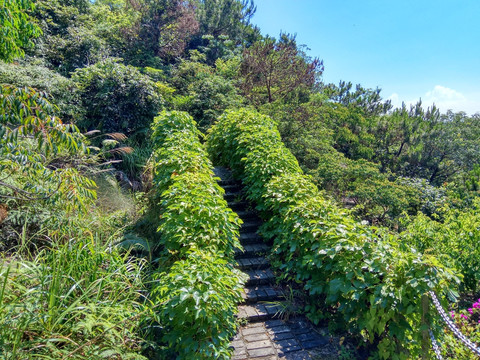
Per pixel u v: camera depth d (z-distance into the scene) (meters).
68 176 3.00
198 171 4.40
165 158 4.82
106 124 7.31
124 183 6.27
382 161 15.25
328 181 8.42
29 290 2.13
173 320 2.43
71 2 12.96
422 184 9.91
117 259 3.00
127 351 2.31
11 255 3.00
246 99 11.49
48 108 2.48
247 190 5.35
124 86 7.53
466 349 2.58
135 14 15.16
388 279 2.56
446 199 8.73
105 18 14.36
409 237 4.41
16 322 1.94
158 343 2.70
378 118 15.25
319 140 9.69
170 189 3.91
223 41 18.16
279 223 4.30
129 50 14.34
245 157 5.57
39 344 1.94
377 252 2.73
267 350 2.88
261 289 3.79
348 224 3.11
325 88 16.98
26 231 3.35
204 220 3.24
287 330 3.19
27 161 2.82
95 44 10.98
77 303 2.18
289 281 3.91
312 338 3.07
